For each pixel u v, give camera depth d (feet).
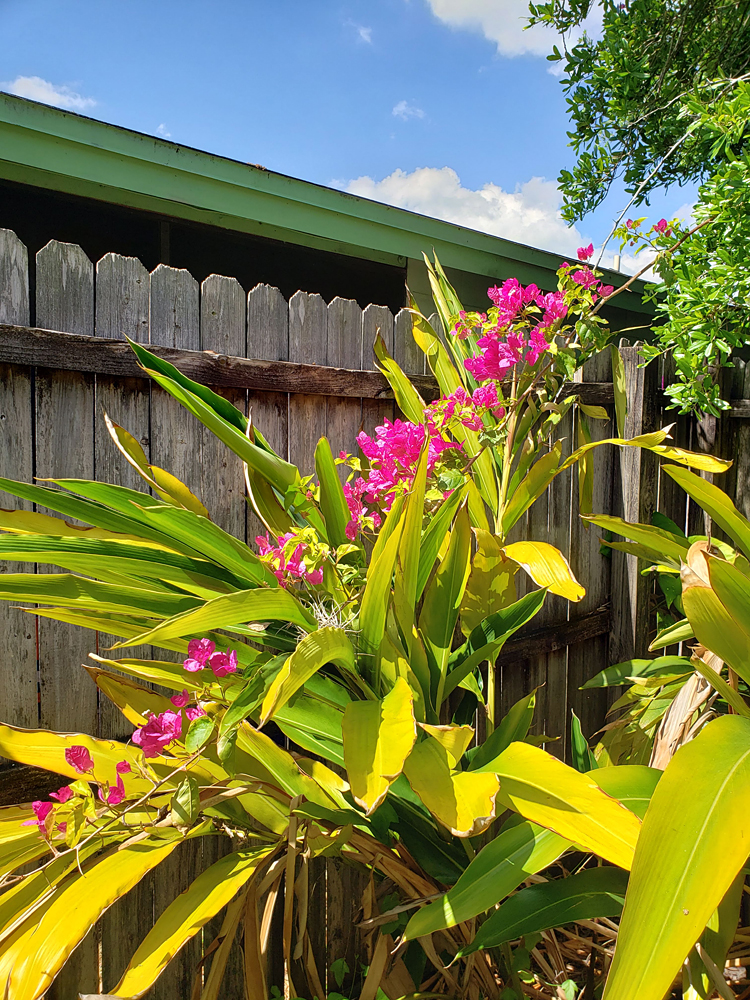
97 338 4.58
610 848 2.59
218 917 5.26
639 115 11.28
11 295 4.31
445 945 4.64
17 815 3.58
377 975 4.07
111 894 2.86
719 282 7.15
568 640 7.91
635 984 2.07
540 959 4.98
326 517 4.43
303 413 5.77
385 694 3.81
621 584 8.43
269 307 5.51
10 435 4.36
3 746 3.55
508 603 4.69
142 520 3.80
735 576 3.07
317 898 5.78
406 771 3.05
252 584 3.79
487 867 3.32
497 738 4.26
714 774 2.51
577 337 5.04
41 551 3.27
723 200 7.14
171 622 2.66
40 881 3.20
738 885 3.52
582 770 4.78
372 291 15.74
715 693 4.44
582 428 5.51
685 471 4.00
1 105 7.00
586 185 11.03
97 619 3.82
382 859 4.08
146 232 12.84
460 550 4.12
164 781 3.00
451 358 6.70
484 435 4.91
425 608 4.27
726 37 11.33
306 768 4.09
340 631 3.14
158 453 5.02
